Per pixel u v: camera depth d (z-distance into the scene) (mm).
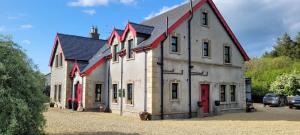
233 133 15422
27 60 11898
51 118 21031
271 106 39969
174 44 24547
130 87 25781
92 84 29016
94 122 19188
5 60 11070
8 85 10922
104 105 29078
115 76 27906
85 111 28422
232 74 28484
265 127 17766
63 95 33094
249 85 32281
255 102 48594
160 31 24922
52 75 36594
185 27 25188
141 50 24047
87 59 33906
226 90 27734
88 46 36312
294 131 16203
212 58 26922
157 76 23062
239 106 28672
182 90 24375
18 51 11719
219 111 26578
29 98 11312
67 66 32812
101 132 14969
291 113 27781
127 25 26203
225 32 28422
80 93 29781
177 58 24359
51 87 36531
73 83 31922
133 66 25234
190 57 25203
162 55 23438
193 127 17656
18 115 10578
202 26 26500
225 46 28375
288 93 45625
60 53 34875
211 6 27234
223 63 27781
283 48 86250
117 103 27125
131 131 15555
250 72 56875
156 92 22859
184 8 26781
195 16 26016
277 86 46656
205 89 26156
